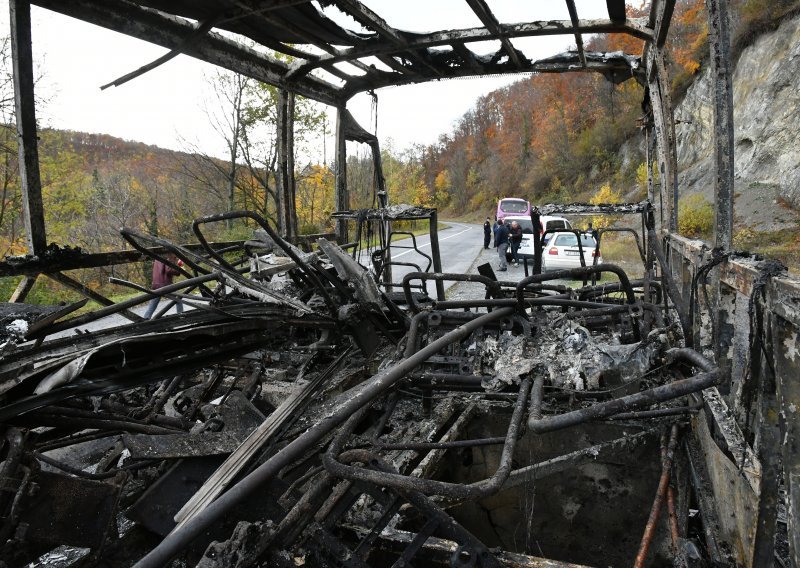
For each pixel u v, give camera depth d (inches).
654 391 71.4
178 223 786.8
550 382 125.9
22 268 154.6
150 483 93.5
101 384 87.0
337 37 235.8
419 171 2274.9
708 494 97.0
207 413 114.7
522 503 148.3
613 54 280.5
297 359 158.7
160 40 206.7
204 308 108.7
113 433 108.1
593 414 72.2
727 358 102.6
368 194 647.8
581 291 189.5
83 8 177.6
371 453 78.7
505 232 578.6
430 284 505.0
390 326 163.8
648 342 111.6
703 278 116.3
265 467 63.2
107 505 76.0
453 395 143.2
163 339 95.7
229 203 704.4
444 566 81.0
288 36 240.5
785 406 60.6
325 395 125.3
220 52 239.5
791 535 59.7
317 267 147.6
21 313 111.8
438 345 90.7
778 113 687.1
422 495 76.0
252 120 669.3
